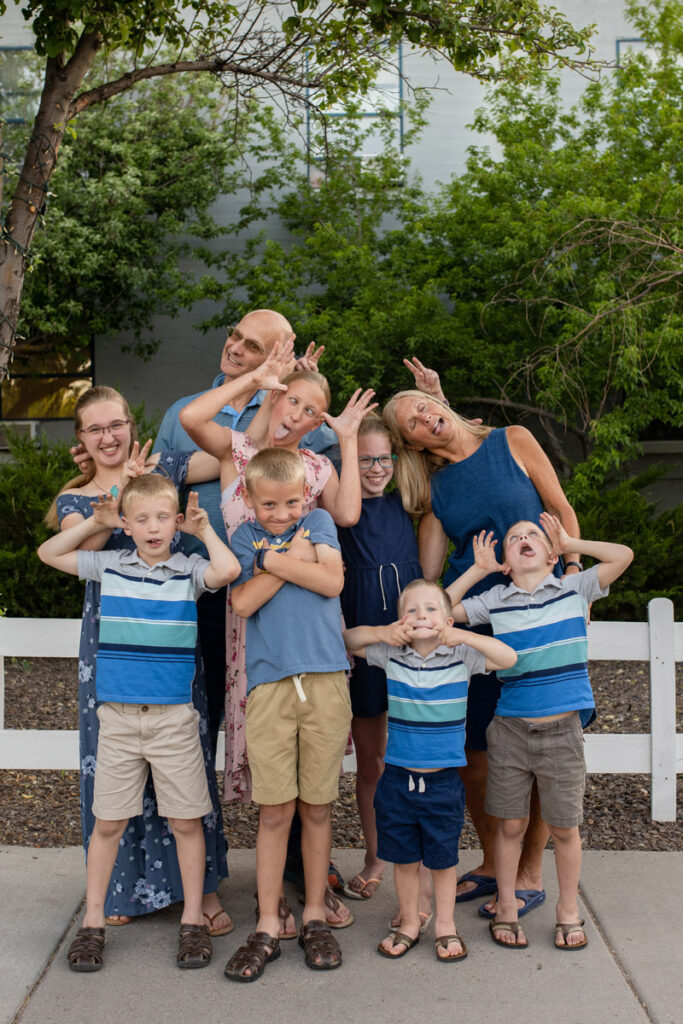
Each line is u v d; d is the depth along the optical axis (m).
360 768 3.61
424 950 3.12
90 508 3.28
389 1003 2.79
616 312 8.58
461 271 11.16
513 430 3.43
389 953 3.07
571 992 2.85
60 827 4.24
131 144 12.34
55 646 4.27
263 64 5.97
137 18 5.35
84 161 12.24
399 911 3.26
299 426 3.23
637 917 3.35
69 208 12.09
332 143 11.86
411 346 10.44
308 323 11.02
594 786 4.82
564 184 10.34
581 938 3.13
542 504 3.46
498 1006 2.77
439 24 5.34
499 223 10.20
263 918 3.09
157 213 12.62
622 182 9.73
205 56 5.94
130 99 12.48
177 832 3.11
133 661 3.03
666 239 8.45
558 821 3.13
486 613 3.24
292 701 3.04
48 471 8.08
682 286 8.68
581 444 12.40
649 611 4.28
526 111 11.45
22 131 11.58
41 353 13.52
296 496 3.07
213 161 11.66
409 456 3.58
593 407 11.15
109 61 12.04
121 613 3.06
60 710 6.34
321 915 3.13
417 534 3.74
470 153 11.97
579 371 9.74
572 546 3.20
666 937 3.20
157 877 3.24
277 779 3.02
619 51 12.60
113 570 3.11
